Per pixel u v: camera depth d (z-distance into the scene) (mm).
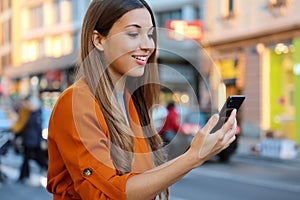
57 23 24203
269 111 14578
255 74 14961
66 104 1148
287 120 13859
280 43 14281
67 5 23141
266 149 11227
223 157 10180
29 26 26734
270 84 14664
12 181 7695
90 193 1075
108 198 1068
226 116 1115
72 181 1208
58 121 1150
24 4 27125
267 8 14570
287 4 13977
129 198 1059
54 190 1236
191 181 7891
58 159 1213
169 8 17297
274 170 9461
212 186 7488
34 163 9812
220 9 15992
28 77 19906
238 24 15453
